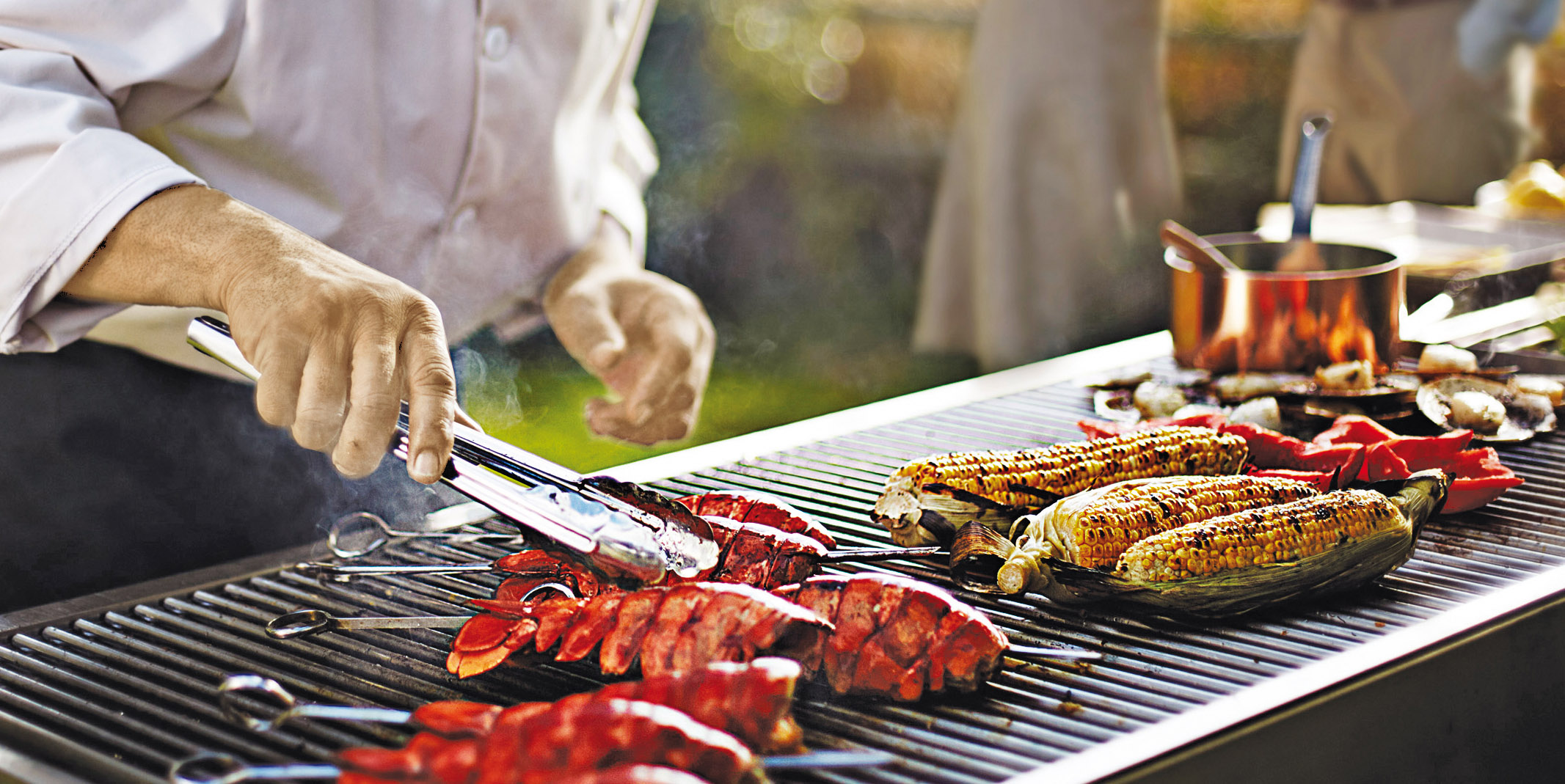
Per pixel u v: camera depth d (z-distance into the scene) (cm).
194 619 123
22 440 164
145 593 128
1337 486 140
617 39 200
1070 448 138
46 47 141
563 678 108
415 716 89
